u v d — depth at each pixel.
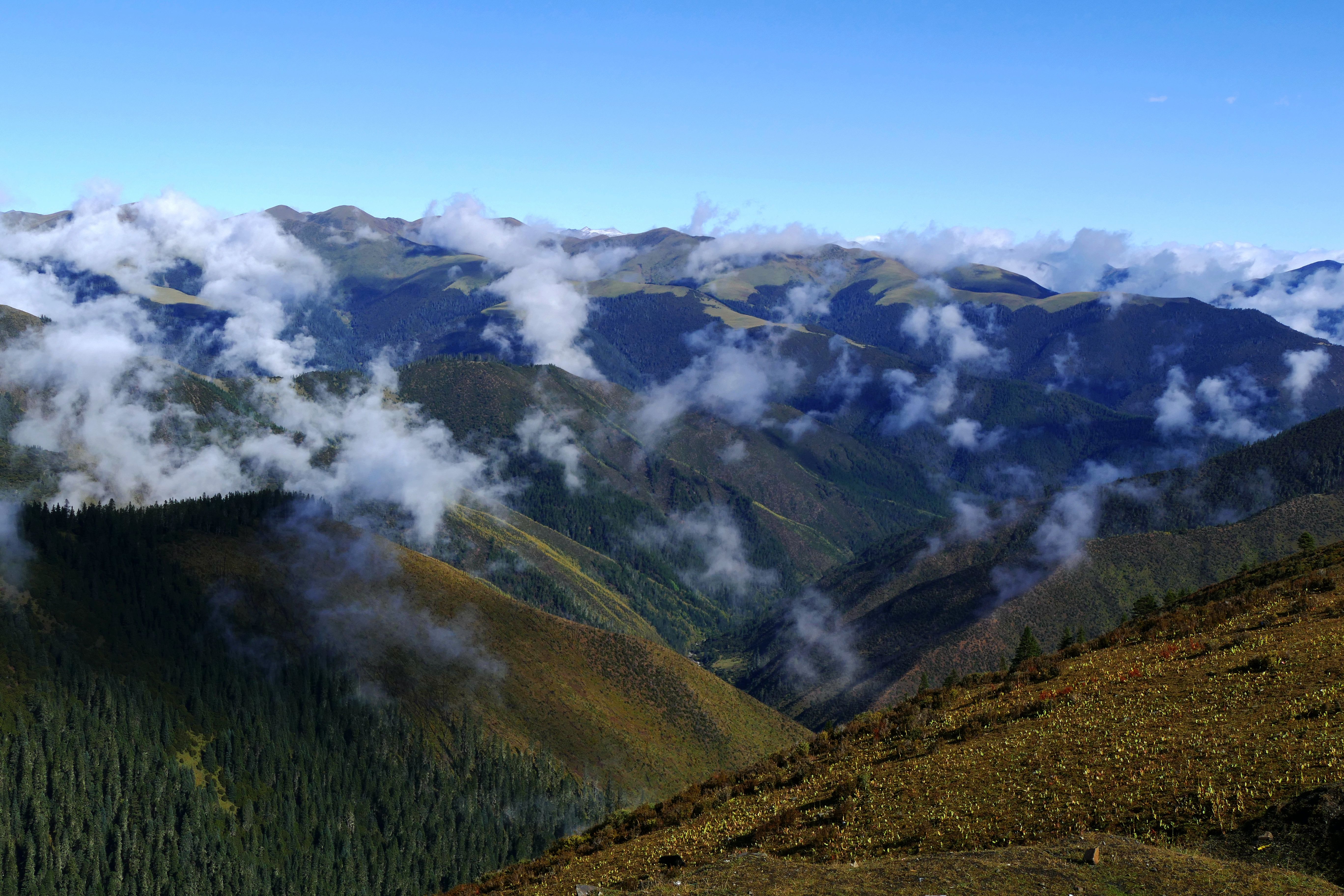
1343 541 101.69
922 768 49.22
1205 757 39.31
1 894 125.94
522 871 57.78
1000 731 53.06
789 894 32.62
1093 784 40.03
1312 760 35.50
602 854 53.75
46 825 134.12
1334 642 51.62
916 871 33.00
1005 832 38.00
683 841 50.16
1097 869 30.69
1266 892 27.53
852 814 45.06
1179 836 33.41
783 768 63.81
